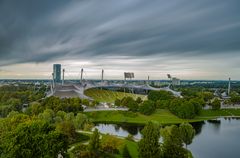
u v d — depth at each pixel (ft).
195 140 551.18
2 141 312.29
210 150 473.67
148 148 325.42
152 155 322.96
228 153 457.27
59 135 275.80
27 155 253.85
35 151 261.03
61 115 650.02
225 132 645.51
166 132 428.97
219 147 495.41
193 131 421.18
